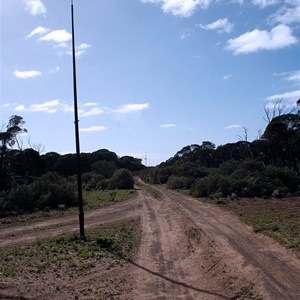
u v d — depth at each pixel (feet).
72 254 59.52
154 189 264.52
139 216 115.14
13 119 223.92
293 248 57.52
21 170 230.68
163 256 58.34
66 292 39.93
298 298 36.73
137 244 68.59
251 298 37.32
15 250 64.23
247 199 151.94
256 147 291.17
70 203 154.51
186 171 335.88
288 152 241.55
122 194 215.51
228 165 208.23
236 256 56.13
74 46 73.56
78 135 74.33
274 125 234.99
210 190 180.24
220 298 37.65
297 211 104.68
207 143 445.37
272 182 171.94
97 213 127.44
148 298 37.88
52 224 102.83
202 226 88.48
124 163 533.14
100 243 66.90
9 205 143.84
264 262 51.39
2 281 43.98
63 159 396.37
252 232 75.87
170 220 104.32
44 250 63.31
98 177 322.34
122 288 41.37
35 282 43.68
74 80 73.61
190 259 55.83
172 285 42.55
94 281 44.06
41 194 152.46
